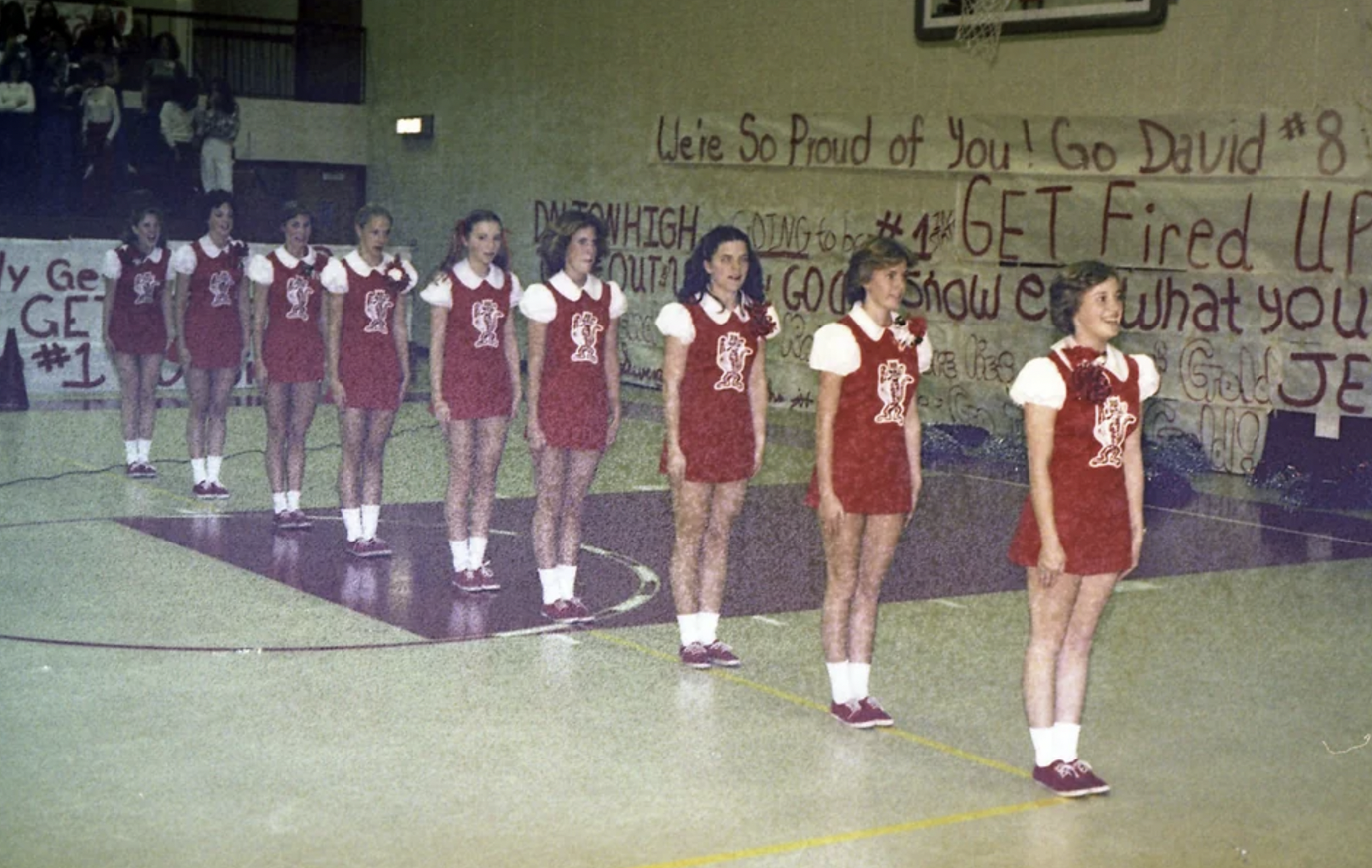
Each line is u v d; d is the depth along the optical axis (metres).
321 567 8.21
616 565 8.45
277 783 4.81
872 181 15.63
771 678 6.19
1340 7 11.82
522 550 8.80
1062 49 13.80
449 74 22.02
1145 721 5.76
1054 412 4.66
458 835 4.38
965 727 5.59
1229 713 5.89
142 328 11.02
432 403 7.50
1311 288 12.10
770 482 11.82
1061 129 13.82
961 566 8.66
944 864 4.23
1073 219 13.77
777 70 16.80
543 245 6.86
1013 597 7.89
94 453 12.37
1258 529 10.14
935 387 15.05
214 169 19.61
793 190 16.62
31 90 17.80
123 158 19.09
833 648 5.58
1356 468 11.22
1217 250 12.73
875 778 4.96
